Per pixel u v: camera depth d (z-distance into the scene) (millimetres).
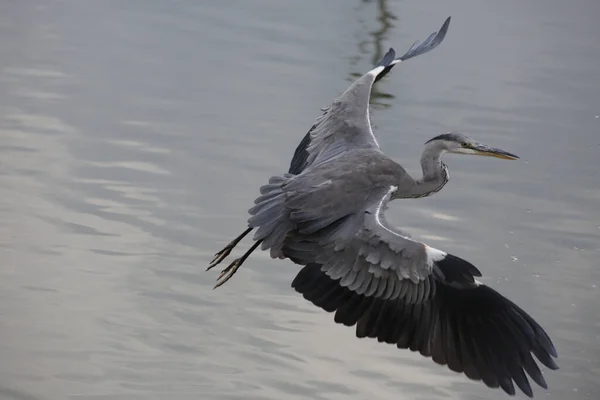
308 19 22031
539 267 13281
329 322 11969
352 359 11328
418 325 8195
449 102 18109
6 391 10586
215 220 13867
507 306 8156
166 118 16969
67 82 18344
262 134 16406
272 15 22188
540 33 21812
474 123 17266
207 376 10883
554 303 12531
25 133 16266
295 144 16078
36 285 12352
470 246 13672
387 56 11383
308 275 8523
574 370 11500
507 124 17344
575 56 20594
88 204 14203
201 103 17578
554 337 11969
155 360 11141
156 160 15539
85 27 21188
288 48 20188
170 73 18906
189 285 12477
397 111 17594
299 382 10852
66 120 16844
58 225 13672
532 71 19719
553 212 14703
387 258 8234
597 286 12883
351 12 22500
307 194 8688
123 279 12547
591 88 19047
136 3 22797
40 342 11352
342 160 9258
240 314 11992
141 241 13367
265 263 13055
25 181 14766
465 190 15281
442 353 8172
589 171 15930
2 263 12758
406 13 22516
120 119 16891
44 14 21875
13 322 11648
